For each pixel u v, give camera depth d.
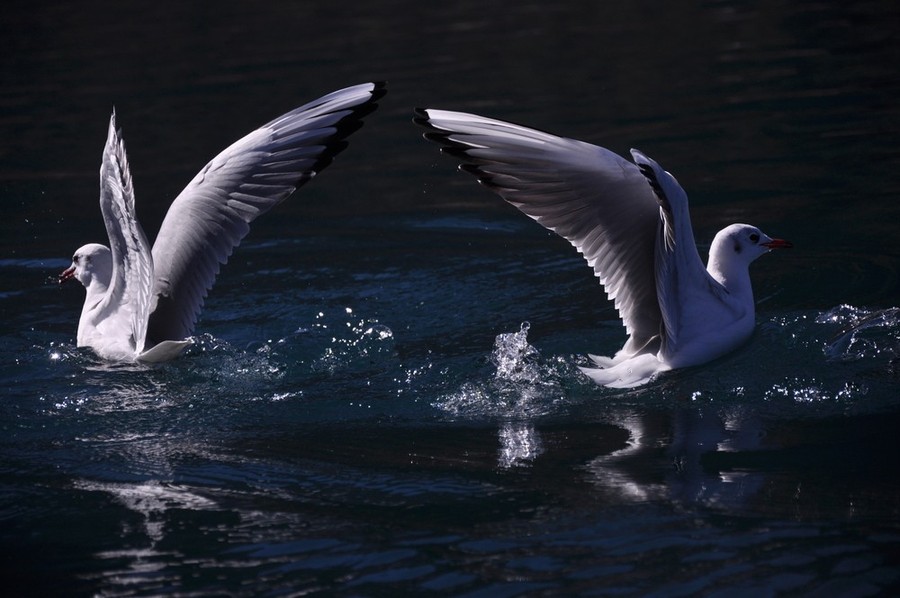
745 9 27.73
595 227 10.49
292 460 9.18
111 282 11.98
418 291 13.39
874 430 9.14
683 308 10.63
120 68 25.39
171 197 17.28
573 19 28.19
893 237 13.83
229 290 13.80
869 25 24.88
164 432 9.91
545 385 10.62
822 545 7.29
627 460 8.86
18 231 16.33
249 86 23.08
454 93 21.97
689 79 21.97
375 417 10.09
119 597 7.05
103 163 11.37
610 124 19.45
